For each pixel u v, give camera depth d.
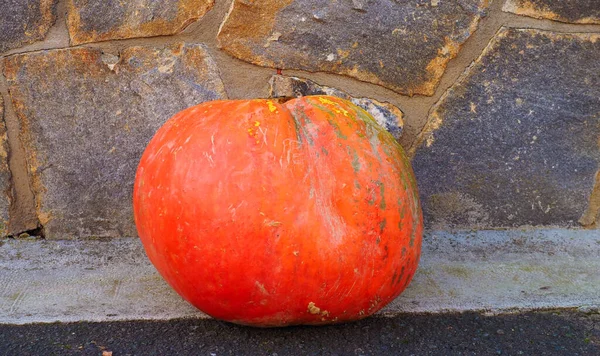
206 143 1.82
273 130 1.84
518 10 2.53
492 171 2.70
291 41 2.54
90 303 2.19
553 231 2.75
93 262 2.50
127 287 2.31
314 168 1.84
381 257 1.88
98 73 2.53
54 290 2.28
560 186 2.72
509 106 2.63
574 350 1.98
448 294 2.29
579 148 2.68
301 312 1.89
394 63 2.56
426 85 2.59
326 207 1.82
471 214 2.74
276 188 1.77
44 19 2.47
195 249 1.80
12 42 2.48
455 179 2.70
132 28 2.50
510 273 2.46
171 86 2.56
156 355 1.89
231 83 2.57
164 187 1.84
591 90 2.62
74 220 2.68
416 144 2.65
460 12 2.52
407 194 1.97
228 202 1.76
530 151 2.68
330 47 2.54
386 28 2.53
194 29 2.51
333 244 1.81
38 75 2.52
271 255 1.77
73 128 2.58
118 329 2.04
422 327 2.09
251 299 1.84
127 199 2.67
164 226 1.84
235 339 1.99
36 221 2.67
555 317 2.17
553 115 2.64
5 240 2.63
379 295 1.93
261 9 2.50
